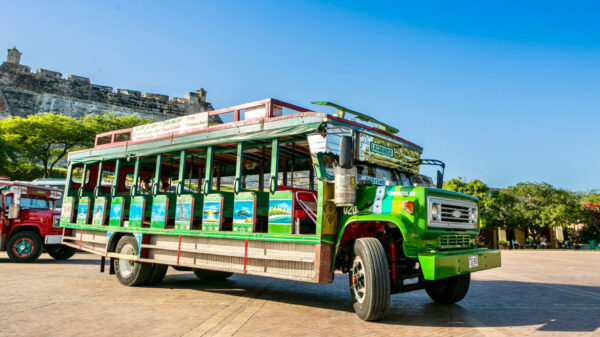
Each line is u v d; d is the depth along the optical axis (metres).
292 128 6.21
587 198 36.66
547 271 13.77
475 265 5.61
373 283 5.25
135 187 8.81
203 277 9.83
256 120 6.75
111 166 10.39
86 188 10.50
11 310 6.02
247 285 9.19
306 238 5.76
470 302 7.30
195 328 5.11
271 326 5.26
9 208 12.05
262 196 7.85
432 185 7.67
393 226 5.78
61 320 5.45
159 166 8.44
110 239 9.09
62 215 10.65
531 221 34.25
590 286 9.79
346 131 6.09
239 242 6.69
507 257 21.70
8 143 28.70
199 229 7.54
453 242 5.91
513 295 8.20
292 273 5.93
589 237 36.31
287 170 7.91
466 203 6.20
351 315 5.98
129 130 9.38
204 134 7.58
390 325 5.34
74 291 7.80
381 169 6.70
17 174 31.05
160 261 7.93
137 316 5.76
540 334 4.93
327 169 5.88
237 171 6.90
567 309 6.65
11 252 12.55
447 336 4.79
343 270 6.27
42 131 31.22
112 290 8.03
